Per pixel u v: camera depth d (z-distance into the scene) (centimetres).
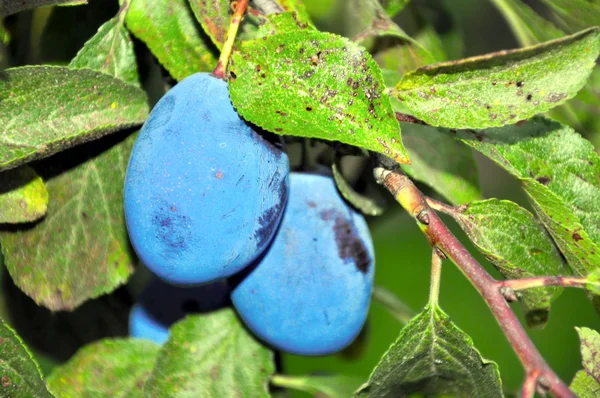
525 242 40
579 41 37
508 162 39
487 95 38
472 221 39
